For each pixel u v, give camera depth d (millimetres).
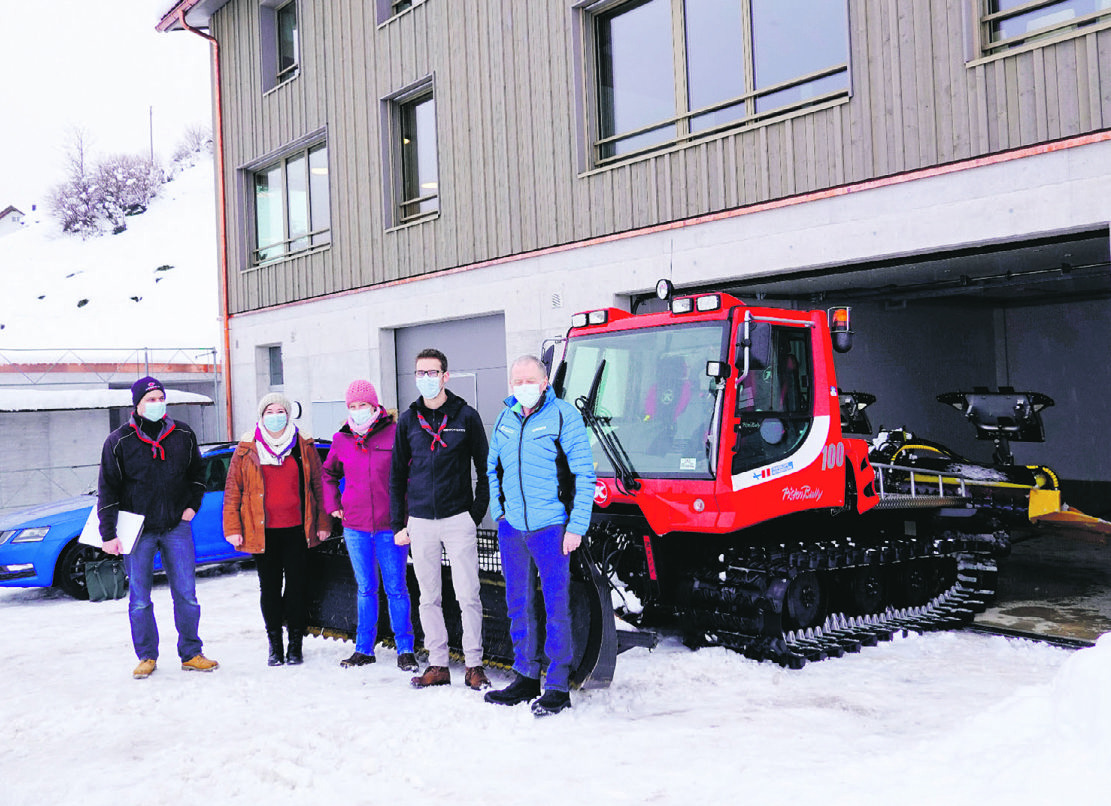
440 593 5441
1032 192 6609
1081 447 15211
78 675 5965
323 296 13930
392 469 5438
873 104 7492
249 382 15836
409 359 12789
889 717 4602
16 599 9211
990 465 9180
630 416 6141
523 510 4832
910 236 7293
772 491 5848
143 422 5789
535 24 10344
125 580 9055
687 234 8898
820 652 5762
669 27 9289
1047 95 6516
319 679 5652
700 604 5996
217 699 5246
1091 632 6531
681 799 3604
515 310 10734
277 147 14891
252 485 5910
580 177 9914
